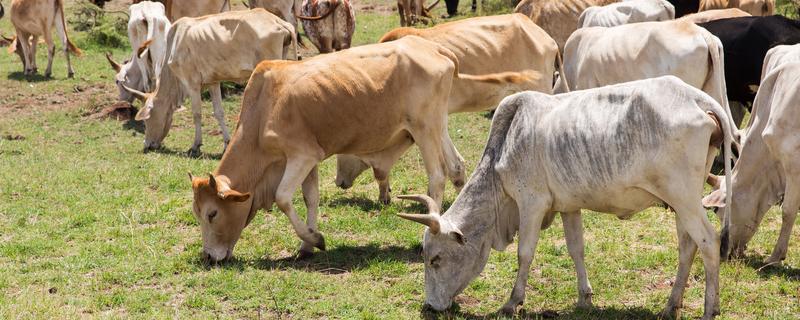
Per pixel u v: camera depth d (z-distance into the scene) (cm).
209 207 843
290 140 849
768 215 1000
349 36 1694
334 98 848
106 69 1884
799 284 791
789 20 1166
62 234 955
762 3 1614
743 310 735
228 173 862
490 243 748
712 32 1191
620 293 782
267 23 1277
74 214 1011
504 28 1049
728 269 823
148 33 1538
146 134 1362
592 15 1407
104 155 1316
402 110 873
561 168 691
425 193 1106
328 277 824
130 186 1134
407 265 853
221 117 1371
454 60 921
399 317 730
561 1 1563
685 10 1791
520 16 1071
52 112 1580
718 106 653
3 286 806
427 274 743
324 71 854
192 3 1734
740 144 902
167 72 1352
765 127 849
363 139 873
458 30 1042
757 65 1152
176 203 1048
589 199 691
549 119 702
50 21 1808
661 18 1362
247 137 866
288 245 917
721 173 1137
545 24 1573
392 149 921
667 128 650
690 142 648
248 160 865
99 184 1142
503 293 789
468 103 1049
